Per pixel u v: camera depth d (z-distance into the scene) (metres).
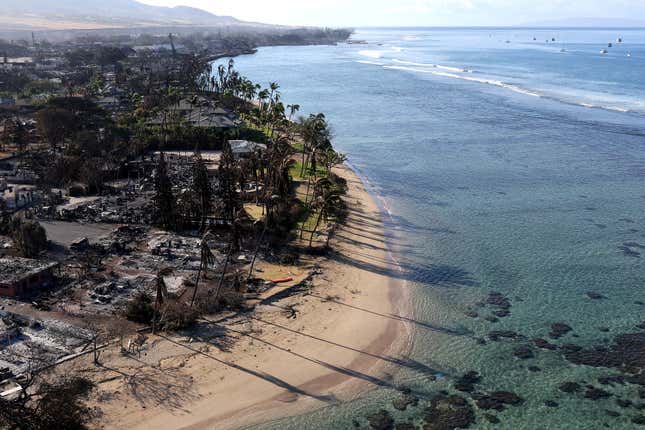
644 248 108.56
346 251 106.81
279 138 145.62
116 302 82.56
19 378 63.47
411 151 185.38
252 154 138.88
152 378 67.00
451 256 105.75
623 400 65.69
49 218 115.44
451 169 164.38
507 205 133.62
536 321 83.19
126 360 70.00
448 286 93.94
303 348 75.19
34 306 80.44
